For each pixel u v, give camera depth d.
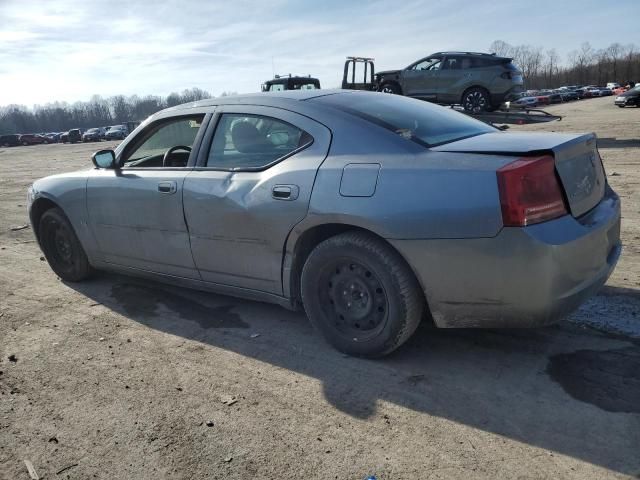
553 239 2.56
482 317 2.79
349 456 2.39
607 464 2.23
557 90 79.25
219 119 3.73
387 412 2.70
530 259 2.56
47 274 5.30
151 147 4.18
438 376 3.00
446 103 14.56
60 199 4.61
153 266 4.15
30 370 3.34
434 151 2.88
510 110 13.45
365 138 3.07
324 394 2.90
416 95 14.88
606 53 122.19
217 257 3.66
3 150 47.16
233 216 3.44
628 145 12.88
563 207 2.70
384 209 2.84
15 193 11.83
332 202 3.00
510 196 2.55
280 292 3.47
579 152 2.95
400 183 2.82
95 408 2.89
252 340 3.60
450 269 2.74
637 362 2.99
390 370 3.09
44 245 5.01
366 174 2.93
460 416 2.62
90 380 3.18
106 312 4.23
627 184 8.00
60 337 3.80
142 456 2.48
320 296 3.29
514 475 2.21
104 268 4.65
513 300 2.66
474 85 13.88
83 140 54.84
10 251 6.34
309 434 2.56
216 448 2.50
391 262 2.91
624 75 106.31
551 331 3.40
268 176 3.32
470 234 2.64
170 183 3.78
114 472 2.39
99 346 3.63
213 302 4.30
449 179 2.70
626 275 4.23
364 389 2.92
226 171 3.57
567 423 2.51
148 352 3.51
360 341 3.17
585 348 3.17
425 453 2.38
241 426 2.66
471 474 2.23
